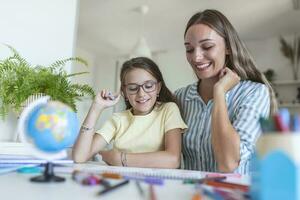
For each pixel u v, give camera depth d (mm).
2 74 999
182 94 1087
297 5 2779
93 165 741
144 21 3256
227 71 877
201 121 937
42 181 426
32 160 566
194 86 1039
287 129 275
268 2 2736
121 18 3182
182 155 973
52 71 1108
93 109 896
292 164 249
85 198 342
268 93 899
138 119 990
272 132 282
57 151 443
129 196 360
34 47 1219
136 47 2879
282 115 283
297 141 267
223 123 773
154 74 999
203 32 890
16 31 1190
